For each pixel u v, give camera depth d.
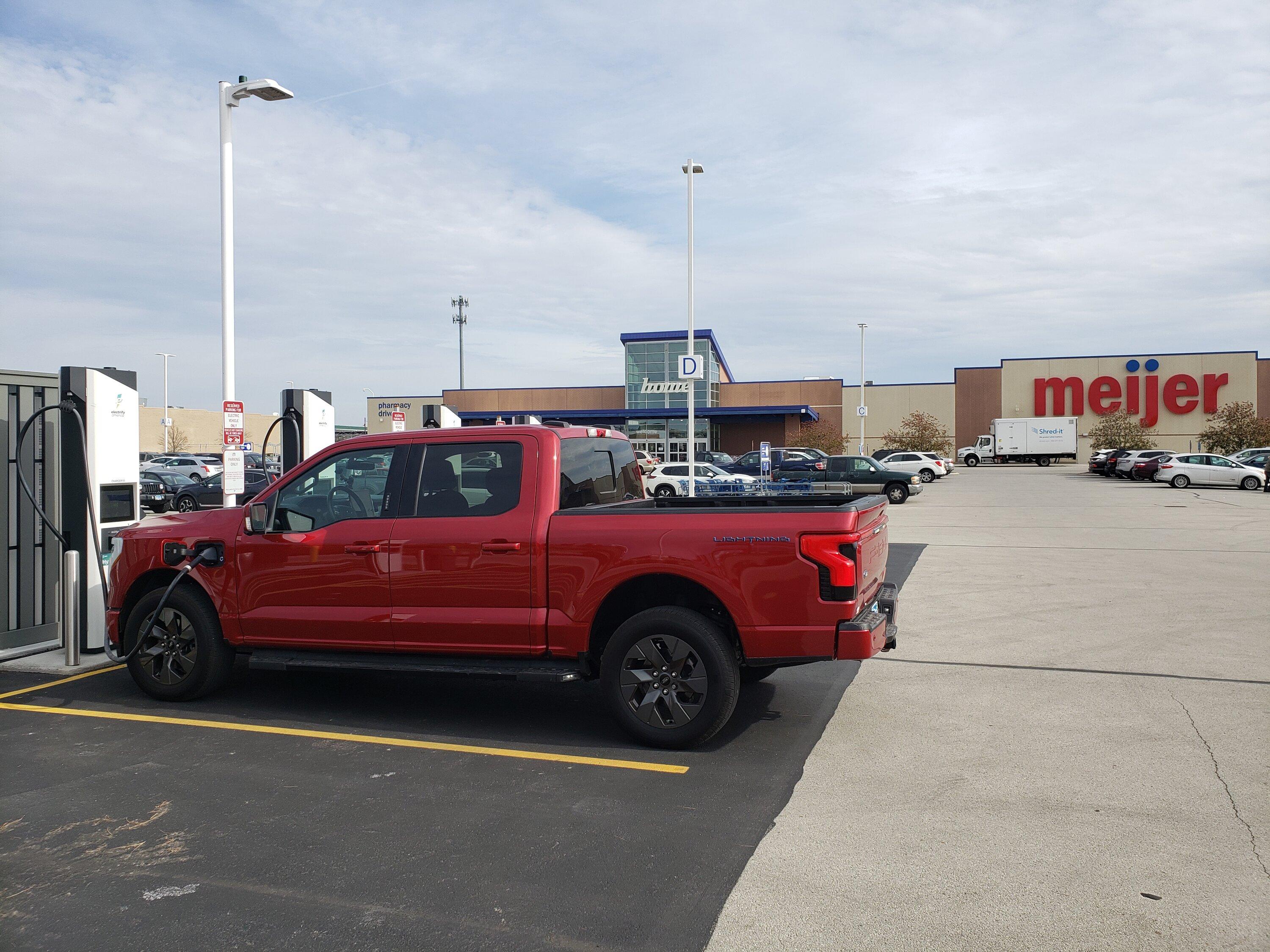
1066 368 65.00
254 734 5.71
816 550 5.09
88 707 6.35
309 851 4.00
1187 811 4.33
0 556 7.86
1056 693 6.52
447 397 73.44
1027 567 13.38
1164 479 36.72
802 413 64.31
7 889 3.66
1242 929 3.25
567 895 3.57
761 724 5.86
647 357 64.19
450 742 5.54
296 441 10.48
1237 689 6.54
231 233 10.16
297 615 5.99
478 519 5.64
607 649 5.43
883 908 3.44
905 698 6.43
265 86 9.87
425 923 3.37
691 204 26.14
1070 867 3.75
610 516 5.43
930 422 66.50
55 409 7.94
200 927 3.36
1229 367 61.69
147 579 6.61
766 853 3.94
